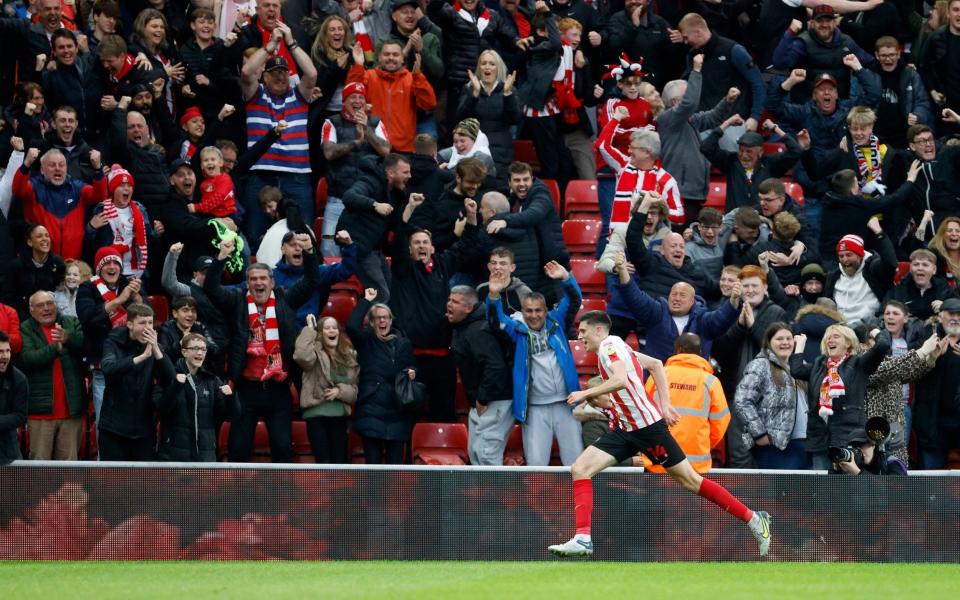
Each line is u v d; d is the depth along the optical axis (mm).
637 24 58750
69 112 49719
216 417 42312
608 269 47656
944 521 36625
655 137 50250
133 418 41531
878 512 36656
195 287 44875
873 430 36625
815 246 50406
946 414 44594
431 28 56250
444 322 47188
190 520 36094
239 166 51688
